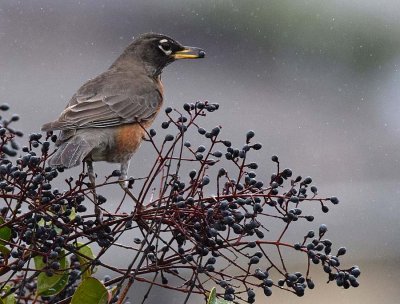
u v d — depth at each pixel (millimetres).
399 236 13750
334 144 18125
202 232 5289
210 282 10352
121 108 8562
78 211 5512
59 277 5582
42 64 20109
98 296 5062
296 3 21375
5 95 18312
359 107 19984
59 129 7840
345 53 21250
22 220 5324
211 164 5629
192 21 22016
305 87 20750
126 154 8555
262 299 12078
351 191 15109
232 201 5402
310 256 5324
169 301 10914
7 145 5457
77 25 21516
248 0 21578
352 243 13672
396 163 16828
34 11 21500
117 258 11492
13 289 5402
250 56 21516
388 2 21453
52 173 5332
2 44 20422
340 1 21500
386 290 12922
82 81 19609
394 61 21172
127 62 9750
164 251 5293
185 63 21625
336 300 12648
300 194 5477
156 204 5914
